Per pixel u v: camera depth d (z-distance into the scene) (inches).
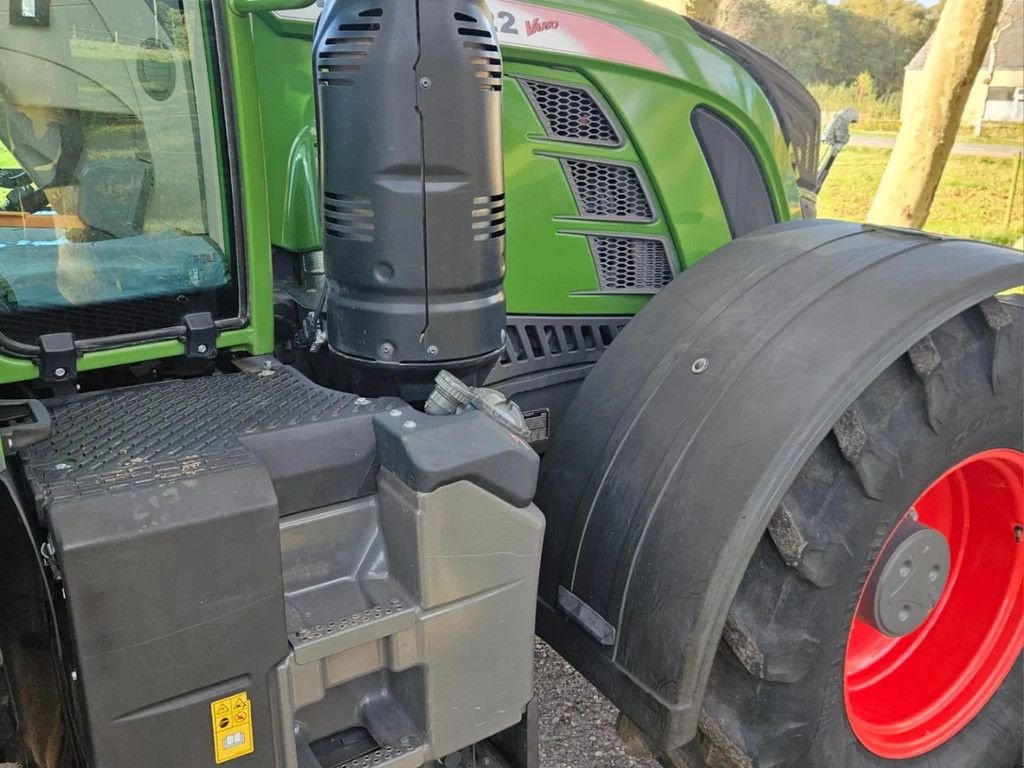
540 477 68.7
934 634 81.1
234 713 44.4
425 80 48.1
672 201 84.2
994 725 78.4
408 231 50.1
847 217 313.4
